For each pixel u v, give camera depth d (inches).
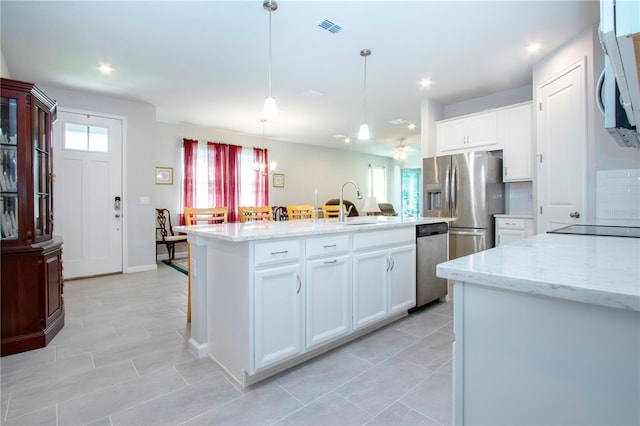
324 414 62.9
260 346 72.1
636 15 22.5
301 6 99.7
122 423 60.9
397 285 108.7
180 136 254.2
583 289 25.5
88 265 179.3
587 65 112.3
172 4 98.3
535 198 142.7
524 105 159.8
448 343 94.5
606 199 106.4
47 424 60.6
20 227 92.0
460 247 168.4
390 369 79.7
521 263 35.2
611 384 25.9
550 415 28.8
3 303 89.4
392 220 121.5
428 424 59.9
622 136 57.4
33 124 95.8
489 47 127.0
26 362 84.4
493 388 31.9
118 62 138.6
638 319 24.7
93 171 180.1
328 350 89.5
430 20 108.0
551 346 28.6
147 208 197.2
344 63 140.9
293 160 326.3
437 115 196.5
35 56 132.4
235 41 121.0
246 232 76.6
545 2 98.6
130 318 116.3
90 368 81.4
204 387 72.7
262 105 200.1
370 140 317.4
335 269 88.0
